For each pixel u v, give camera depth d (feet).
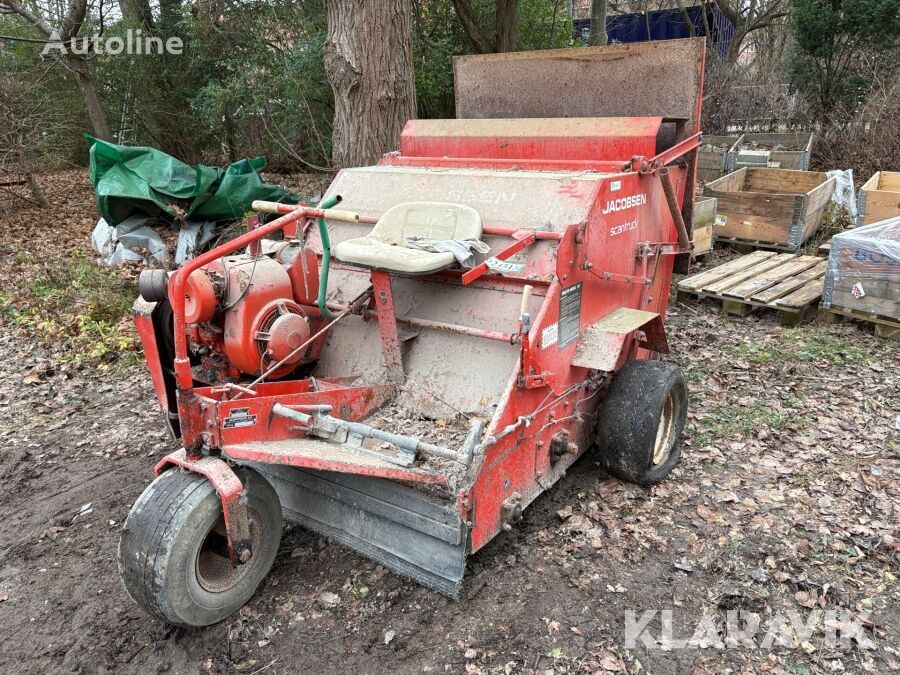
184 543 9.32
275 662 9.82
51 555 12.47
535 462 11.85
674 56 14.93
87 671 9.87
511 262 11.28
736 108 52.44
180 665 9.87
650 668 9.53
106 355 21.77
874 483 13.66
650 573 11.34
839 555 11.68
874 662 9.58
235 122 48.11
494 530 10.87
